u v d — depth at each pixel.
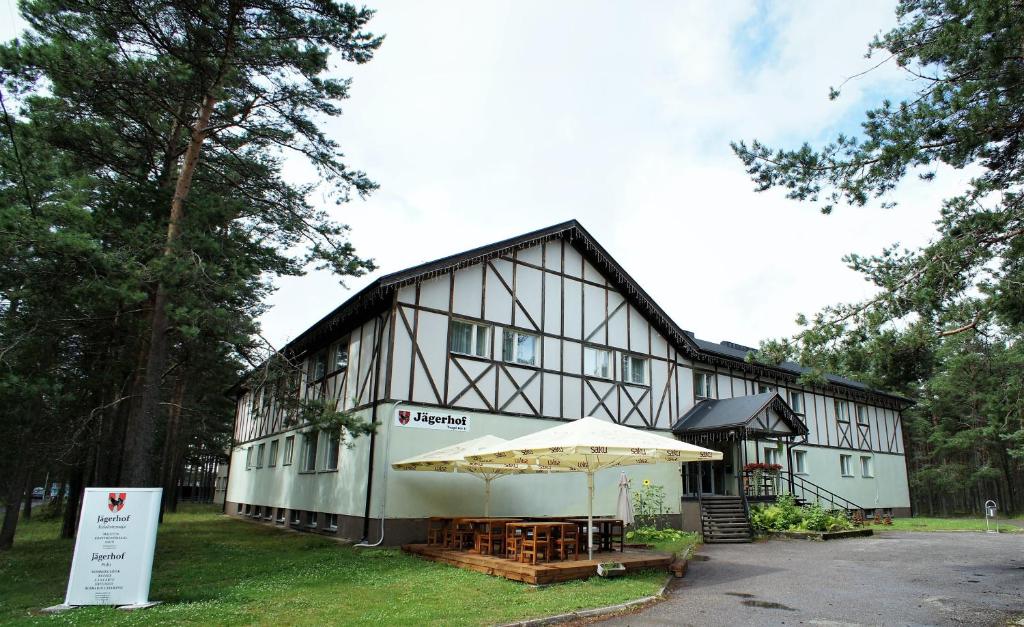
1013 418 10.77
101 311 12.02
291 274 14.58
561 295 16.55
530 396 15.22
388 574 9.36
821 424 24.48
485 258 14.91
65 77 9.59
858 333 8.14
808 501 21.69
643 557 10.05
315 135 12.68
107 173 13.12
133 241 10.32
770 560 11.77
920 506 38.75
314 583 8.66
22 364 10.99
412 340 13.42
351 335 15.59
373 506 12.65
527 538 9.86
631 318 18.30
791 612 7.18
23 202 9.15
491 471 12.12
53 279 9.87
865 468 26.22
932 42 7.43
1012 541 15.64
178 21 10.91
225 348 12.56
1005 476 33.34
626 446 9.07
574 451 8.82
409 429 13.02
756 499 17.95
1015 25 6.55
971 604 7.66
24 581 9.19
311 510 15.67
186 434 27.25
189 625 6.32
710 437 17.67
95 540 7.38
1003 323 7.91
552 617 6.68
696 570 10.45
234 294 11.04
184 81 11.05
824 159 8.09
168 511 26.69
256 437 22.34
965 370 10.87
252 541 13.90
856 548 13.91
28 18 10.20
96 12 10.39
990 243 7.61
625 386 17.53
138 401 12.52
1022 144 7.69
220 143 12.25
